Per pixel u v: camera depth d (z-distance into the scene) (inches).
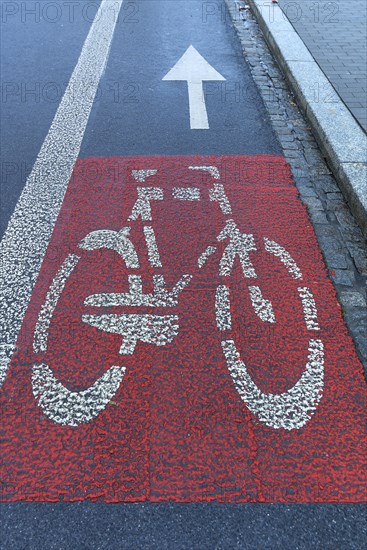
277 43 293.4
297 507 101.2
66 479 105.0
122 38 322.0
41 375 123.3
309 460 107.9
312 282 148.7
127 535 97.5
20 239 165.2
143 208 177.9
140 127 229.0
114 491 103.1
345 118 220.2
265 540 97.0
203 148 214.1
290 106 248.5
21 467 107.0
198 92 259.4
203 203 180.4
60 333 133.3
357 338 132.5
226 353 128.3
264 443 110.6
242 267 153.5
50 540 97.0
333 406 117.3
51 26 340.8
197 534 97.7
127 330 133.9
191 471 106.0
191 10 369.1
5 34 327.9
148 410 116.2
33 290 146.0
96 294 144.3
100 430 112.7
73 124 231.6
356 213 173.8
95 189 188.1
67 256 157.8
